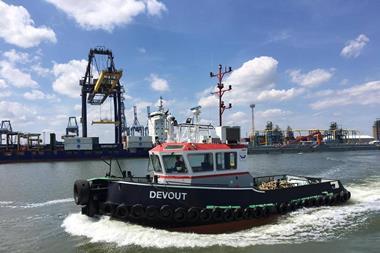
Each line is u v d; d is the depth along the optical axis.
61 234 12.21
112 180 12.62
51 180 34.88
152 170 13.46
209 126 14.50
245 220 12.61
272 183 15.57
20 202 20.42
